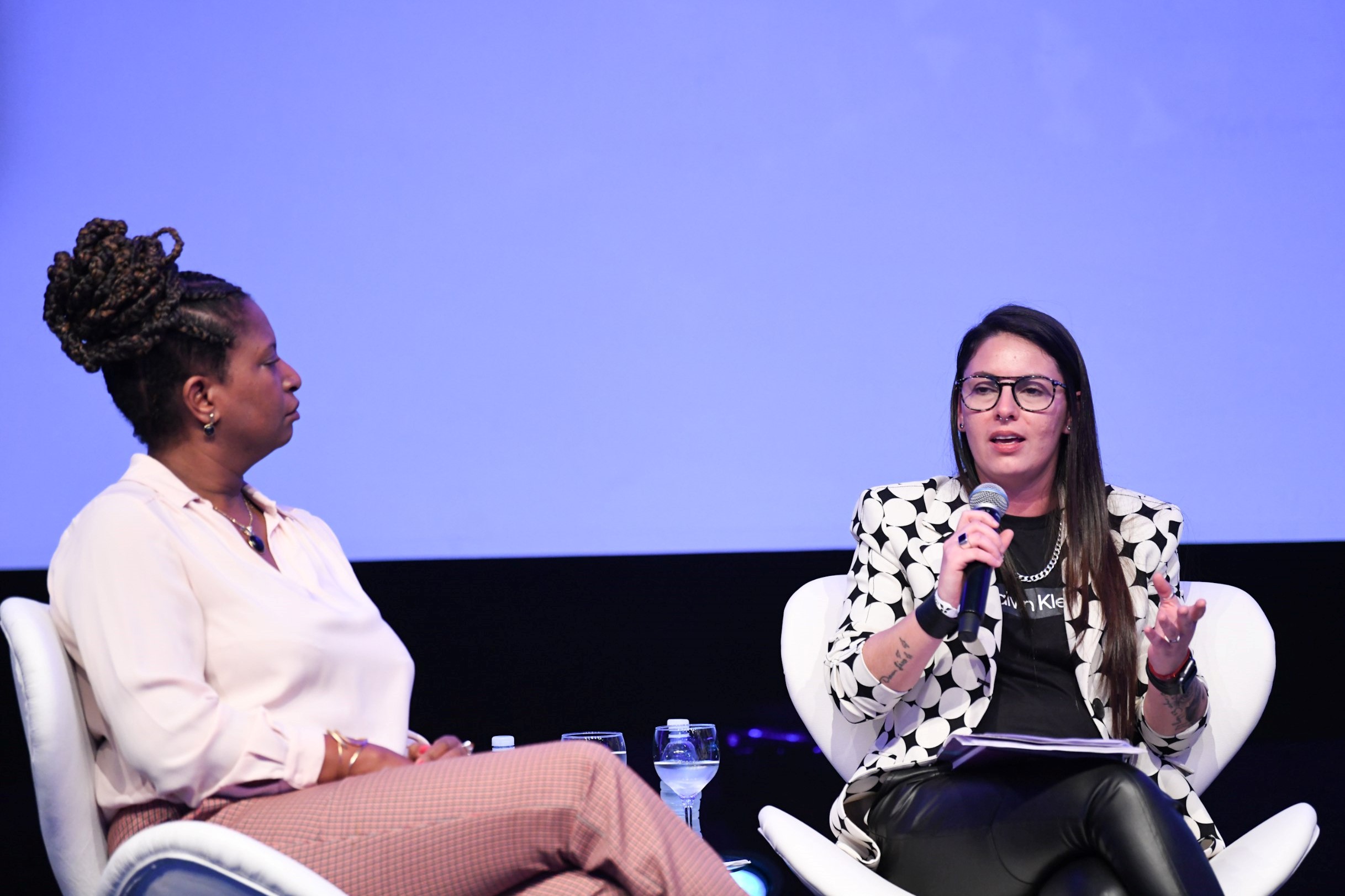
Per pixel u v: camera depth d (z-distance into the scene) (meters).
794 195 9.02
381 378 8.91
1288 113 9.02
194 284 3.56
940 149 8.95
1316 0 9.02
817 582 4.97
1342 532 8.96
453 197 8.95
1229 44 8.98
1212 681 4.71
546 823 3.11
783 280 9.02
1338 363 8.99
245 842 2.76
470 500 8.98
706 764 5.25
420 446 8.93
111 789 3.30
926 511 4.76
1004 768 4.11
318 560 3.87
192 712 3.15
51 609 3.35
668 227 9.04
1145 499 4.83
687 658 9.31
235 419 3.59
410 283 8.92
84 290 3.43
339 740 3.35
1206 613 4.83
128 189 8.62
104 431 8.66
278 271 8.77
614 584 9.24
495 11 8.96
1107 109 8.93
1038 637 4.52
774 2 9.00
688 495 9.05
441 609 9.10
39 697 3.14
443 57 8.94
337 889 2.74
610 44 9.02
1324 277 8.98
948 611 4.15
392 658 3.72
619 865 3.09
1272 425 8.95
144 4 8.63
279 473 8.74
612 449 9.05
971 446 4.67
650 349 9.06
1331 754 9.38
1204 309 8.92
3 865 7.74
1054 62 8.94
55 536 8.59
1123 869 3.65
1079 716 4.45
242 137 8.73
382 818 3.14
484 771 3.18
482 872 3.16
